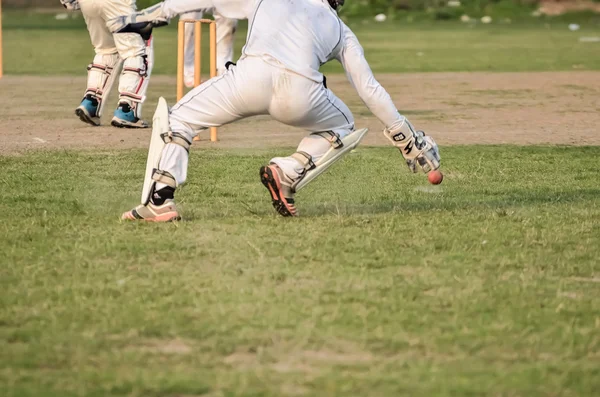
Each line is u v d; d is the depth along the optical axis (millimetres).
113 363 15805
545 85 64438
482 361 16078
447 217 26250
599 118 49469
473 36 114688
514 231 24656
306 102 24938
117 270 20844
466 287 19891
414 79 68312
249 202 28562
